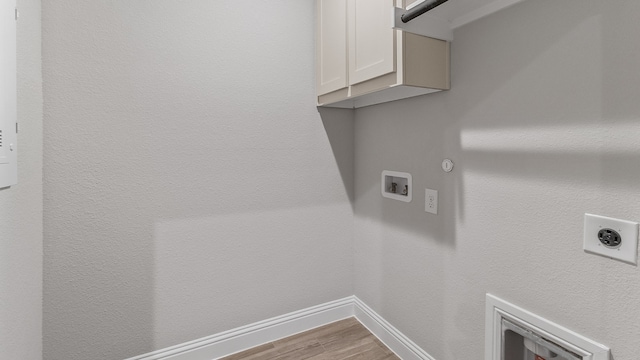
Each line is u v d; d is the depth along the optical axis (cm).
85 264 128
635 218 74
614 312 79
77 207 125
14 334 90
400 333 157
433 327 137
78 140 124
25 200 99
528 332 98
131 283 137
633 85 73
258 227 163
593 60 80
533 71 93
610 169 78
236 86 153
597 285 82
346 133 184
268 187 164
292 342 169
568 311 88
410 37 112
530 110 95
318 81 167
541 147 92
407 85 113
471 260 117
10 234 85
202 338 153
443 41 119
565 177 87
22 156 96
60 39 119
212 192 151
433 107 130
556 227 90
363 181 180
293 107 168
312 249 179
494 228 108
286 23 164
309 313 181
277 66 163
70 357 127
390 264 162
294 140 170
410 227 147
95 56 125
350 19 137
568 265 88
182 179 144
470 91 113
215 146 150
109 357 135
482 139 110
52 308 123
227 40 150
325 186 180
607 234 79
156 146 138
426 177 136
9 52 80
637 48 72
